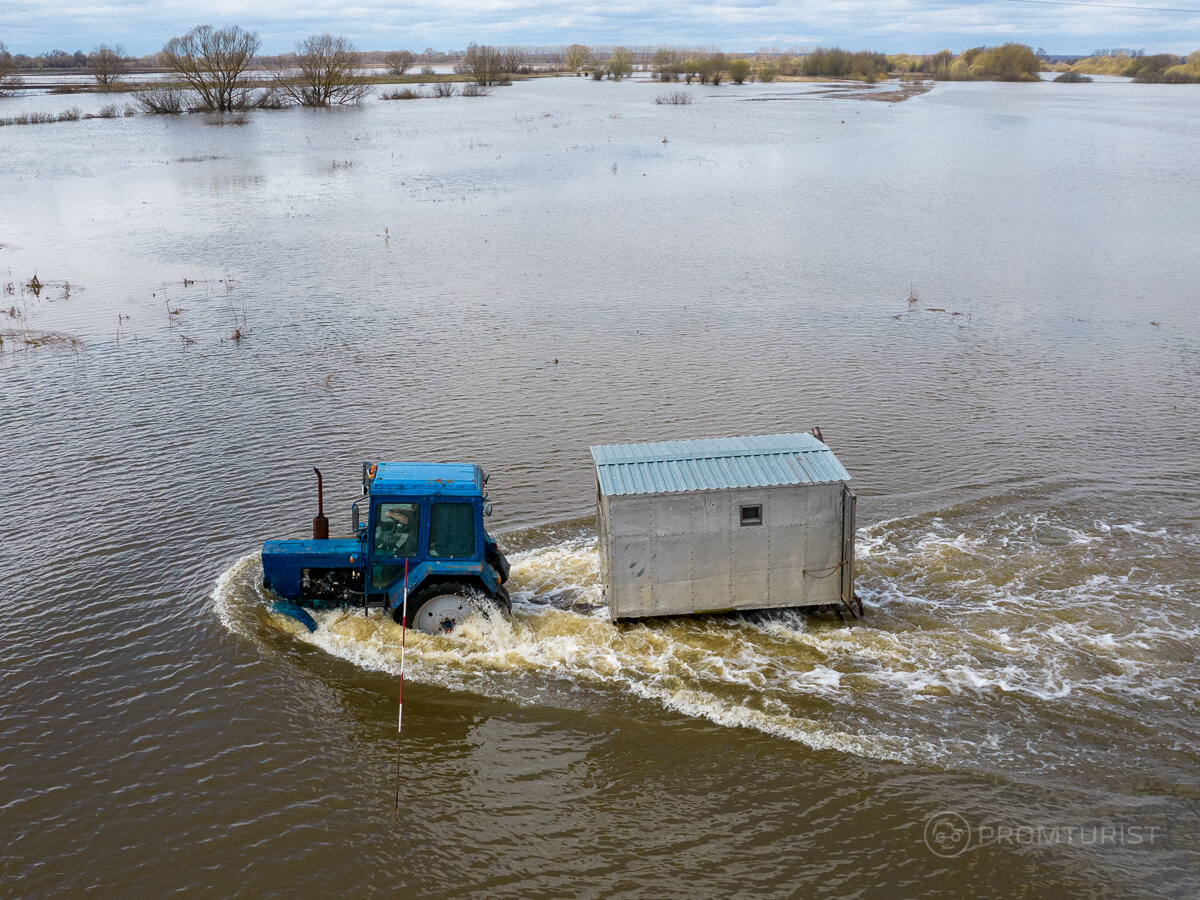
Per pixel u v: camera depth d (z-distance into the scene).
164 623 12.85
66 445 19.42
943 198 52.12
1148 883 8.48
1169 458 18.30
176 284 34.41
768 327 28.48
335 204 51.69
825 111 114.31
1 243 41.78
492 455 18.88
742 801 9.60
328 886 8.62
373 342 27.03
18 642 12.38
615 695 11.37
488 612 12.50
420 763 10.23
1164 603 13.13
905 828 9.20
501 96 145.00
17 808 9.55
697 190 55.81
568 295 32.66
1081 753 10.18
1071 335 27.31
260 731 10.73
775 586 12.84
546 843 9.10
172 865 8.86
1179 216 45.38
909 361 24.98
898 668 11.78
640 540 12.49
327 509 16.36
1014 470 17.83
